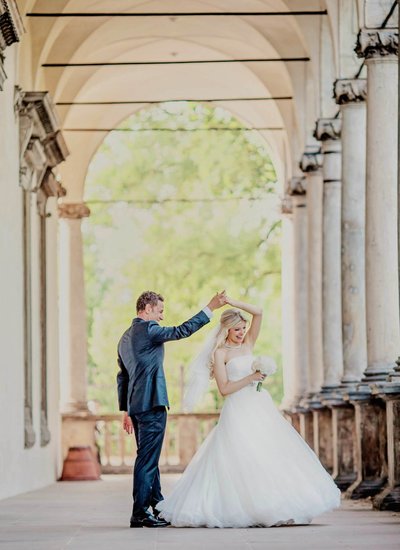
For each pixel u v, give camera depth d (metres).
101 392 65.69
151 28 37.38
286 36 35.44
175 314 62.25
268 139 43.59
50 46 31.66
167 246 62.62
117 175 63.19
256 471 14.33
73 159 41.91
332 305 30.56
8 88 24.61
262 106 43.19
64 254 41.19
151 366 14.26
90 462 35.41
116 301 65.25
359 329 26.14
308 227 34.34
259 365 14.65
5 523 15.94
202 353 14.98
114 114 42.69
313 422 33.72
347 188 26.16
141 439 14.36
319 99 31.28
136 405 14.30
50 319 33.97
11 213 25.19
